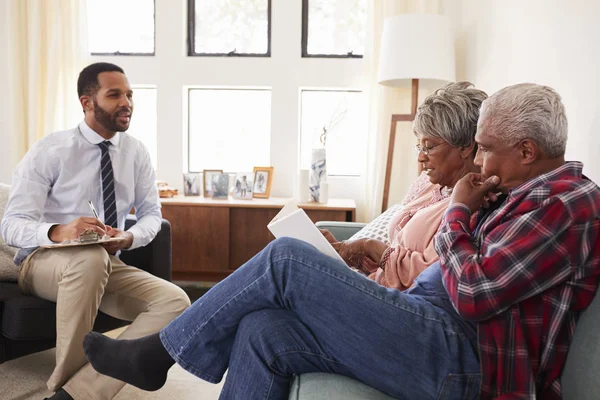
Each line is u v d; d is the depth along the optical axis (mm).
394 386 1302
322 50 3922
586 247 1180
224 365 1435
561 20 2016
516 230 1203
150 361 1468
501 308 1197
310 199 3576
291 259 1324
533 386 1208
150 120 4094
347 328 1303
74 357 1966
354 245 1908
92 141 2361
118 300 2219
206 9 3971
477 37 3242
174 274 3549
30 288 2131
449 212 1328
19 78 3793
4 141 3939
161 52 3912
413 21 3127
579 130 1851
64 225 2105
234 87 3963
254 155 4094
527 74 2393
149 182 2570
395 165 3691
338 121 3969
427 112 1632
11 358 2117
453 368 1272
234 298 1362
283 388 1330
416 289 1428
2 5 3842
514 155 1280
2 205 2473
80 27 3748
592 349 1149
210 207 3443
